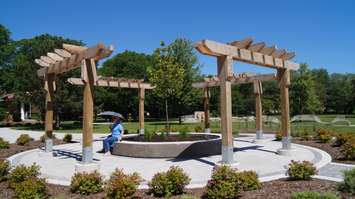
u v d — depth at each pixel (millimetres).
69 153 12336
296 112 36594
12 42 44594
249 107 56250
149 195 6004
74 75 29328
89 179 6293
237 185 5797
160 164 9477
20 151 13484
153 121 46531
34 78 29031
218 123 32500
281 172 8008
